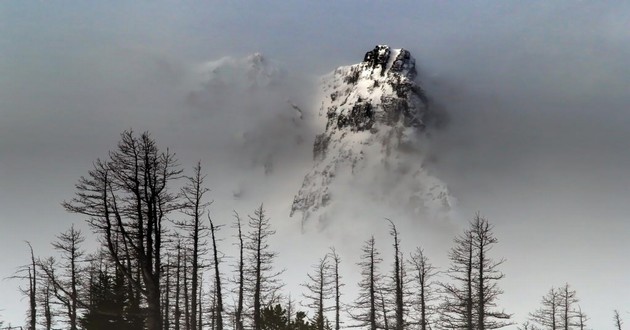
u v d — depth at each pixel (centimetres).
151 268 1530
